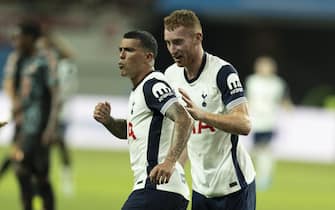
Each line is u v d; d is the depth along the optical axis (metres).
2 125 19.47
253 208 18.75
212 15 79.75
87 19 76.75
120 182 41.94
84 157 54.00
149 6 77.12
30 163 26.64
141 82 17.27
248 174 18.52
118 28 76.81
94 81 75.31
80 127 61.25
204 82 18.06
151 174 16.34
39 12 76.25
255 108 44.38
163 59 79.19
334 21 80.94
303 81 86.25
